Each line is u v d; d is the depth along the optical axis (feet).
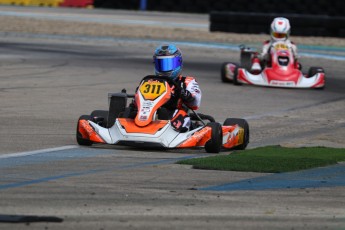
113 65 229.45
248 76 196.24
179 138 104.17
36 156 99.50
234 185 82.89
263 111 157.48
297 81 195.83
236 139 111.14
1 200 71.82
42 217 65.36
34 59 235.81
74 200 72.79
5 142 111.04
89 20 376.27
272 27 201.57
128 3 453.58
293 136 128.26
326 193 80.64
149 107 106.11
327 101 177.47
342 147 117.91
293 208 72.79
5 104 152.15
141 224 64.54
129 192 77.20
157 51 111.04
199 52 275.39
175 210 69.97
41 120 134.51
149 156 102.17
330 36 325.83
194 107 112.47
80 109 149.48
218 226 64.80
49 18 377.91
